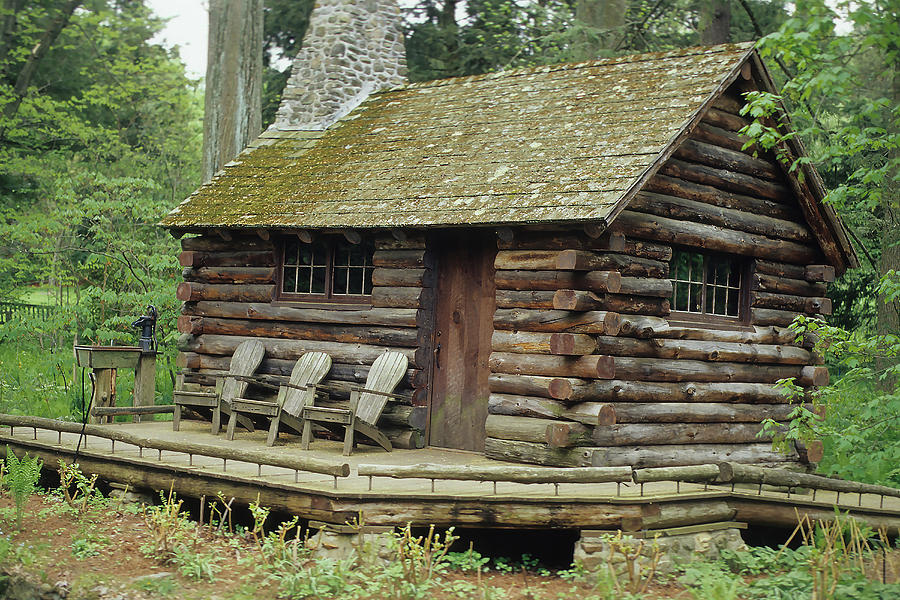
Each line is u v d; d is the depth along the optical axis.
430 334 10.32
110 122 22.78
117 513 8.70
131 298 14.73
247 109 15.83
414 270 10.24
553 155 9.68
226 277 11.60
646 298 9.34
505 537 8.38
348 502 7.43
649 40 19.17
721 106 10.20
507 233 9.10
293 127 13.27
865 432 9.05
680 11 19.39
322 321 10.80
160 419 12.52
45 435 10.38
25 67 20.59
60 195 15.88
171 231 11.65
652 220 9.30
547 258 9.04
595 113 10.12
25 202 20.75
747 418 10.21
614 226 8.89
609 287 8.75
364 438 10.38
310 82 13.44
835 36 8.42
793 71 16.62
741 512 8.23
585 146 9.58
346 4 13.55
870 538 8.70
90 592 6.67
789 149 10.42
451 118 11.41
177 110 24.39
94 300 16.02
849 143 8.71
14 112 20.14
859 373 9.53
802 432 9.18
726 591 6.42
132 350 11.77
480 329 10.08
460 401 10.17
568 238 8.91
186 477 8.53
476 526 7.57
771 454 10.44
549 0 21.34
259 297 11.34
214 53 15.77
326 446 10.14
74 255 19.27
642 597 6.62
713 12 16.98
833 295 17.19
